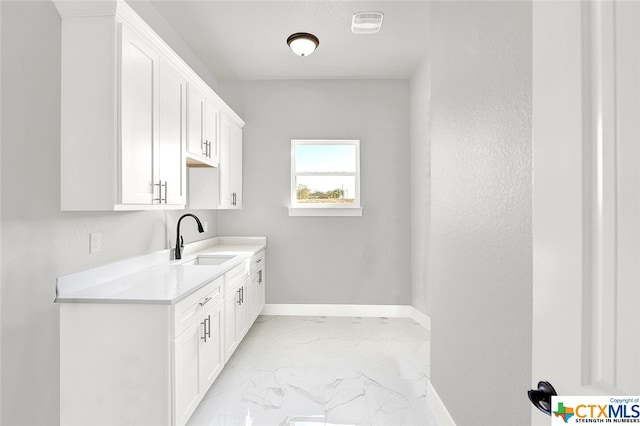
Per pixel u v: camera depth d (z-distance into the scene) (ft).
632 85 1.63
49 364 5.56
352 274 13.67
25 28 5.13
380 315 13.58
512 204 4.39
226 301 8.61
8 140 4.89
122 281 6.92
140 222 8.25
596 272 1.81
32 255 5.27
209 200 10.67
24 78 5.12
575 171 1.91
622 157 1.67
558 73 2.06
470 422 5.61
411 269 13.48
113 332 5.75
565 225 2.00
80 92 5.75
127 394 5.74
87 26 5.73
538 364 2.29
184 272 7.83
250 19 9.52
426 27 9.91
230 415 7.07
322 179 13.91
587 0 1.85
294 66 12.55
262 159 13.75
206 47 11.10
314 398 7.72
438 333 7.09
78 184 5.79
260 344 10.74
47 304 5.54
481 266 5.24
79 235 6.23
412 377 8.71
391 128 13.62
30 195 5.23
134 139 6.15
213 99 9.98
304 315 13.67
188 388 6.35
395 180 13.61
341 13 9.25
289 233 13.71
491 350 4.93
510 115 4.44
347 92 13.66
